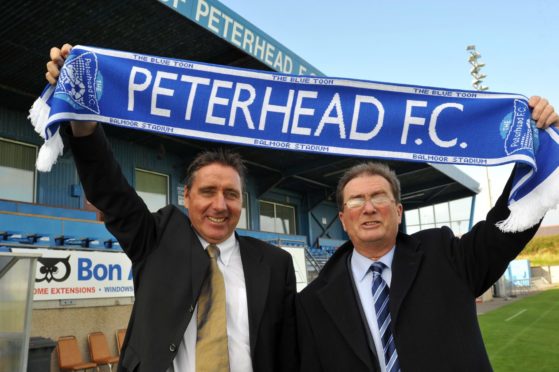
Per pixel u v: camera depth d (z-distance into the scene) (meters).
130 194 2.20
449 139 2.45
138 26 8.58
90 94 2.21
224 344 2.05
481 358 2.11
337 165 16.22
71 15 7.95
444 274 2.29
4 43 8.38
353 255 2.53
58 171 10.59
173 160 13.77
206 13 8.68
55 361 7.49
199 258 2.21
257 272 2.32
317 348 2.36
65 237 9.18
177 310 2.07
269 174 16.44
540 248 52.78
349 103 2.50
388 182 2.44
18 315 4.45
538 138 2.27
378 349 2.20
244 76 2.48
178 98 2.39
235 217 2.34
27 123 10.39
